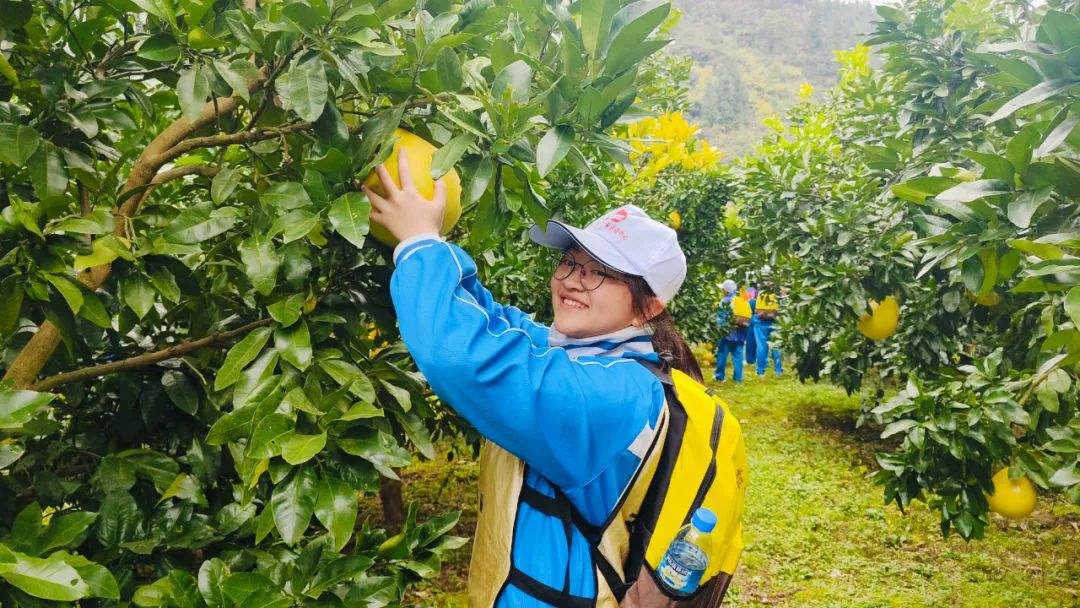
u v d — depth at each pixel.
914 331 5.54
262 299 1.70
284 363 1.48
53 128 1.75
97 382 2.13
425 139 1.62
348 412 1.39
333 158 1.40
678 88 7.70
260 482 1.81
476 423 1.24
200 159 2.30
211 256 1.84
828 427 8.20
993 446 3.14
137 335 2.12
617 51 1.42
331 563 1.52
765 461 6.94
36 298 1.43
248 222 1.69
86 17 1.96
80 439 1.99
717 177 7.83
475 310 1.25
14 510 1.70
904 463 3.43
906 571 4.79
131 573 1.60
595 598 1.27
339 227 1.33
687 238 7.83
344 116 1.76
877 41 4.30
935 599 4.41
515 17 1.77
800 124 9.52
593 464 1.25
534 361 1.23
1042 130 1.92
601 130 1.50
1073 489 2.80
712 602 1.32
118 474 1.72
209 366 2.01
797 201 6.16
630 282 1.45
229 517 1.76
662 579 1.25
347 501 1.33
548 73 1.55
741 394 9.80
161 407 1.93
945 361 5.66
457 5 1.76
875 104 6.26
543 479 1.33
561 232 1.50
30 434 1.65
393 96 1.62
